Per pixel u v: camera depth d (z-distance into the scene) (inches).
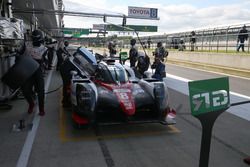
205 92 113.7
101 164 153.3
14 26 333.1
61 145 179.9
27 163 153.7
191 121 236.8
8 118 237.6
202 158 117.8
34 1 708.0
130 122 195.6
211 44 939.3
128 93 211.9
